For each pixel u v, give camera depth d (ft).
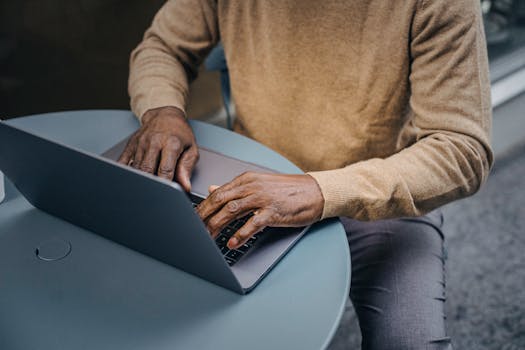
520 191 7.11
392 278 3.60
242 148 3.61
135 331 2.41
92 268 2.74
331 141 3.87
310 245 2.89
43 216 3.07
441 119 3.28
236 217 2.87
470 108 3.22
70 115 3.95
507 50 9.46
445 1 3.17
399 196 3.07
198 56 4.37
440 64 3.27
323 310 2.50
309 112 3.87
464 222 6.59
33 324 2.44
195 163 3.34
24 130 2.39
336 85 3.69
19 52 6.18
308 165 4.06
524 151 7.80
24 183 2.85
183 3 4.22
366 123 3.71
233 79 4.15
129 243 2.80
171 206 2.19
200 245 2.34
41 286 2.63
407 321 3.40
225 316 2.48
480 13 3.26
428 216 3.99
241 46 4.00
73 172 2.45
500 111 8.61
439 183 3.14
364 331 3.57
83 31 6.39
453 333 5.23
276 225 2.84
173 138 3.37
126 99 6.93
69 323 2.45
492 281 5.82
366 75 3.56
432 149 3.20
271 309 2.51
